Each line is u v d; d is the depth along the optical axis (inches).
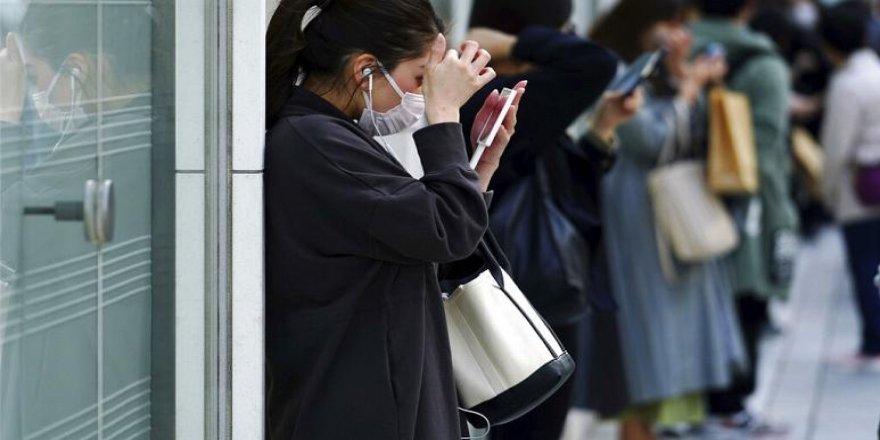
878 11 1446.9
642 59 539.5
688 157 681.0
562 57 455.2
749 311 792.3
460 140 328.5
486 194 358.0
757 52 802.2
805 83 1210.0
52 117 290.7
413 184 317.4
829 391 901.8
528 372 347.6
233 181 326.3
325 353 323.0
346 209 316.8
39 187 287.0
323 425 323.9
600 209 514.6
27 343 284.0
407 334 322.7
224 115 326.3
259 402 330.6
